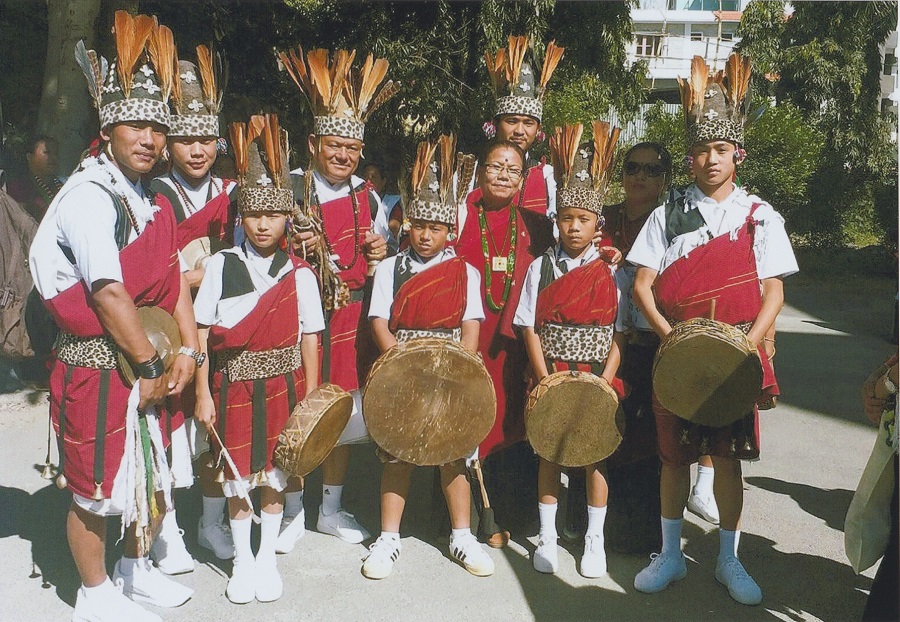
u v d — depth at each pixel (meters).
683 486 3.11
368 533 3.54
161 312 2.65
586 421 3.04
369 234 3.41
